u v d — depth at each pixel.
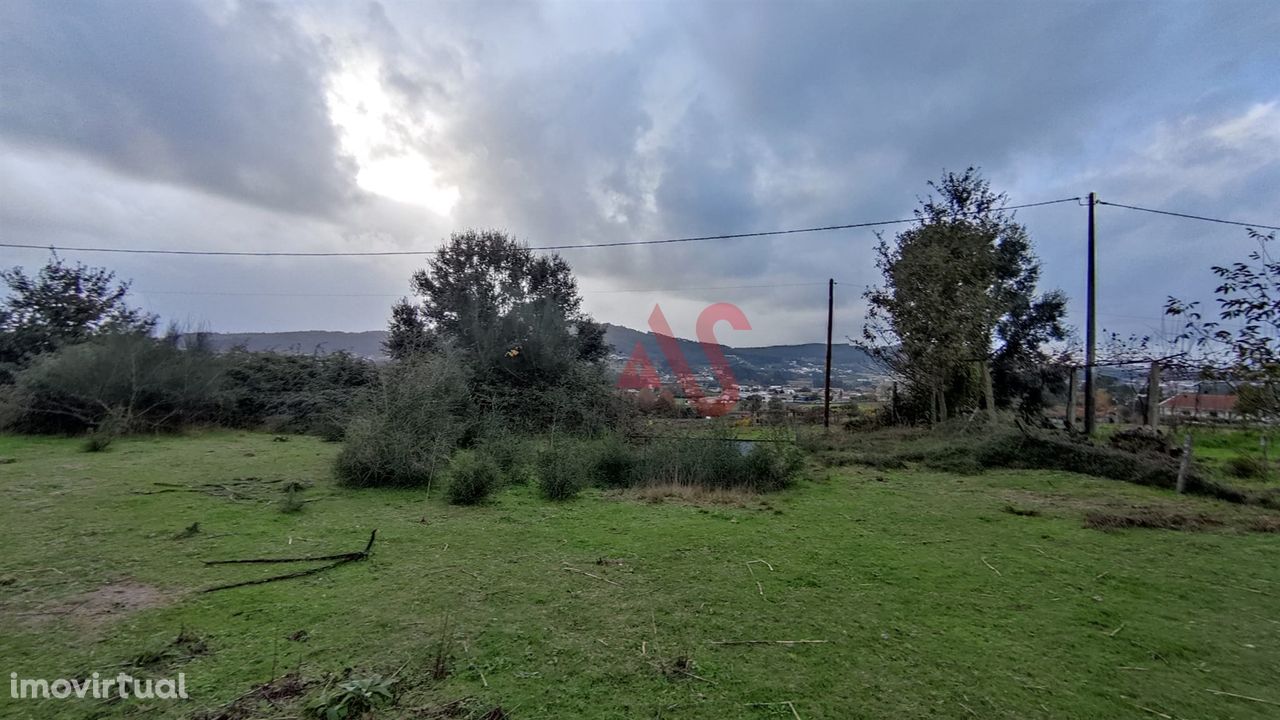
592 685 2.33
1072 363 10.89
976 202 12.95
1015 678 2.45
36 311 13.98
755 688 2.33
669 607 3.19
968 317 11.39
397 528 4.91
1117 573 3.88
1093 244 11.39
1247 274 6.27
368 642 2.67
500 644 2.68
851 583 3.63
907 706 2.21
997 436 9.01
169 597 3.19
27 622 2.83
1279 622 3.09
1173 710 2.23
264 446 10.54
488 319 14.38
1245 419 7.20
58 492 5.98
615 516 5.58
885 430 12.51
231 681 2.29
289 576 3.57
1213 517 5.46
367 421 7.09
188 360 12.41
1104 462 8.01
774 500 6.49
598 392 12.19
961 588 3.56
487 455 7.13
